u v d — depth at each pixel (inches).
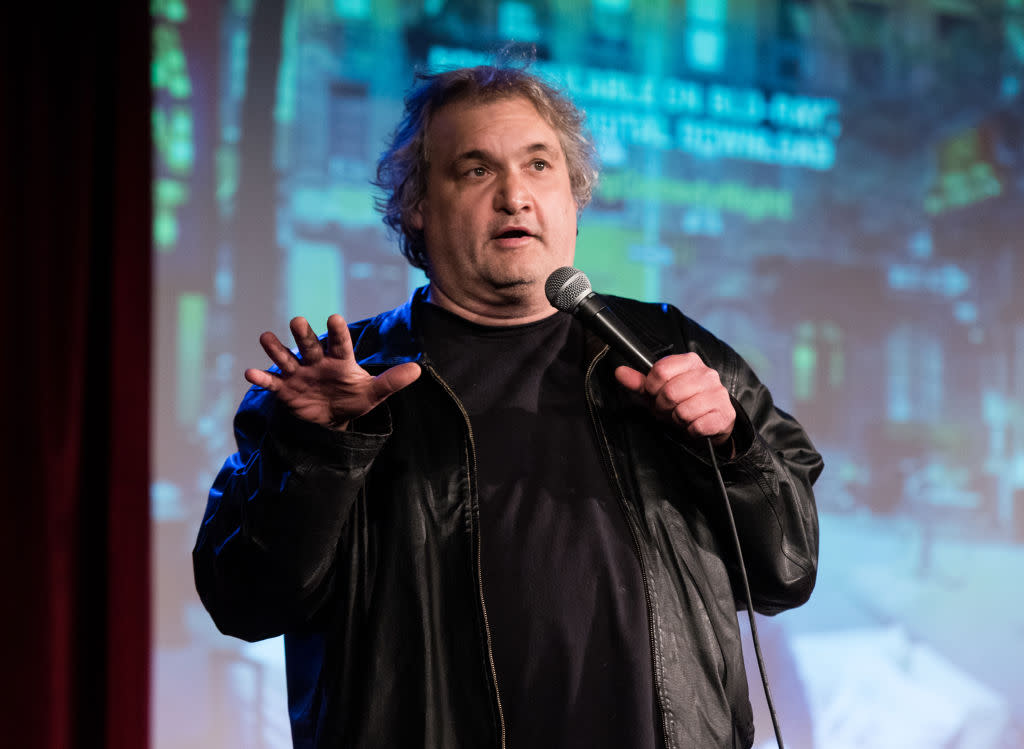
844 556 159.9
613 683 49.5
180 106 143.9
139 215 140.6
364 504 52.7
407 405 55.1
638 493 54.3
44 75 141.2
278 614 51.3
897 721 156.3
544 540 51.4
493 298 57.3
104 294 142.0
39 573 134.6
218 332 142.3
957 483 166.1
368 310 145.9
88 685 137.4
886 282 167.2
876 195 168.7
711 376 49.8
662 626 50.8
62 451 137.6
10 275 137.6
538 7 154.7
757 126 163.5
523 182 56.7
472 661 49.4
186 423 140.9
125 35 141.7
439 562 51.3
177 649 137.7
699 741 49.3
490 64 64.1
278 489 47.4
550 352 57.8
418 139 61.0
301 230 144.9
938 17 174.7
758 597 57.3
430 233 59.3
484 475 53.0
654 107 158.4
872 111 169.8
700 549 54.3
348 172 147.1
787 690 153.2
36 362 136.9
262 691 137.9
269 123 145.6
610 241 154.3
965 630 162.4
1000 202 174.4
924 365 167.9
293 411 47.0
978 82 175.3
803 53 167.0
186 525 139.9
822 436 161.6
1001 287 172.2
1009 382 171.2
